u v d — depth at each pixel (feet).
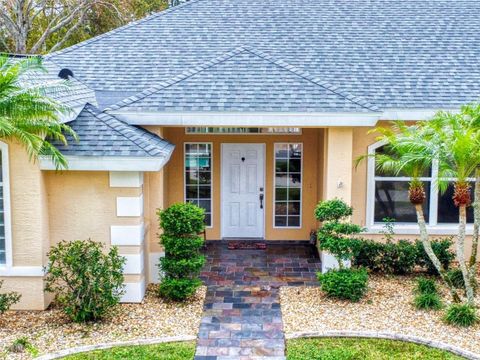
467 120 34.99
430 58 50.78
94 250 33.53
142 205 38.29
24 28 98.27
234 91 42.47
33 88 32.94
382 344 30.32
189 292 36.65
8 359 28.25
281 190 52.65
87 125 37.58
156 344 30.40
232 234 53.62
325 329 32.45
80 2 100.17
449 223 46.62
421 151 33.09
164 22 56.90
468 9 58.90
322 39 53.83
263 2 59.93
